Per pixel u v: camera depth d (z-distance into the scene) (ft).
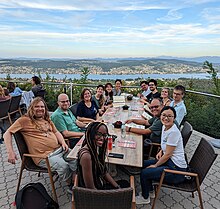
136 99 18.51
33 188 7.50
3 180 9.48
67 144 9.80
